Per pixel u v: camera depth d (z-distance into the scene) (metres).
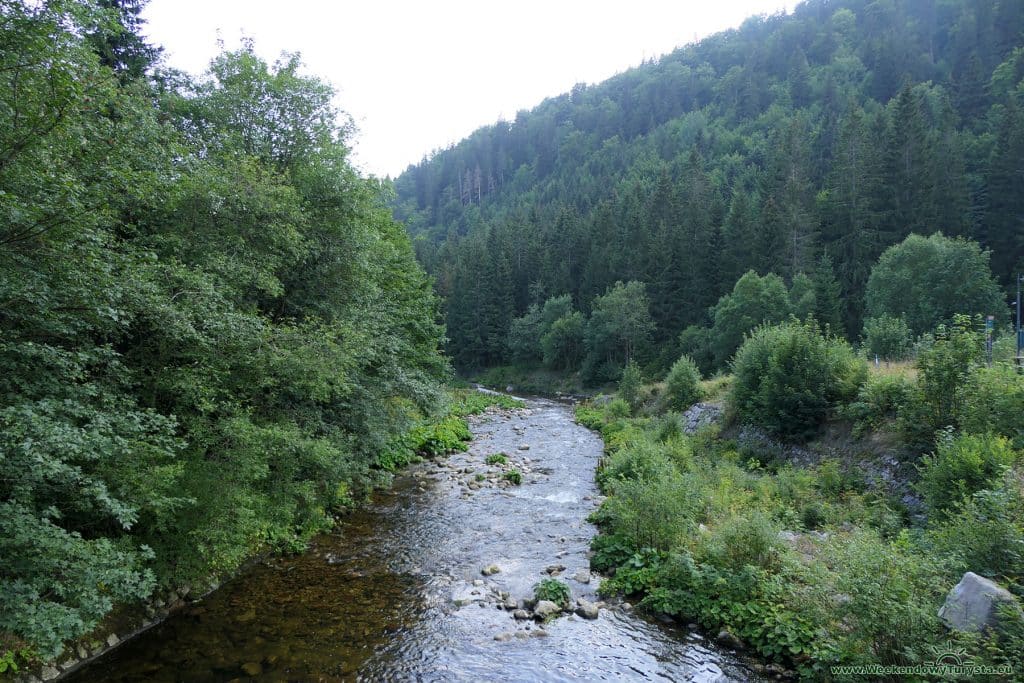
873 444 14.77
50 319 6.83
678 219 63.66
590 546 11.37
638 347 57.31
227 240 11.00
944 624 5.75
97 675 6.67
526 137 190.25
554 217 95.19
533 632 7.95
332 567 10.33
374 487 15.95
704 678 6.73
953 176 49.53
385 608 8.71
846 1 149.75
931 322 34.00
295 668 6.97
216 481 8.63
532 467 19.17
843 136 55.81
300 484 11.34
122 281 7.51
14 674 6.18
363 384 15.43
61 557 5.99
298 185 14.88
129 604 7.86
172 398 9.16
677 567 9.01
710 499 11.92
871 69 111.00
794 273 49.66
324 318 14.27
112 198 8.32
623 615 8.54
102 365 8.05
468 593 9.28
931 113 72.00
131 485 7.15
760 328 22.94
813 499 12.95
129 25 15.21
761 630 7.44
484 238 96.25
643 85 173.75
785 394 18.17
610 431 26.12
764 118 113.44
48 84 6.48
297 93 15.87
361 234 15.33
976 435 10.34
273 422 11.23
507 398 46.72
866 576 6.10
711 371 45.69
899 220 50.12
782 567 8.27
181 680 6.62
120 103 8.59
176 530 8.40
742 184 78.69
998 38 88.25
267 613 8.46
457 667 7.08
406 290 22.22
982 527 6.80
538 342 69.25
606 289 64.31
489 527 12.69
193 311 8.71
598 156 143.12
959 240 36.75
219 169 11.51
